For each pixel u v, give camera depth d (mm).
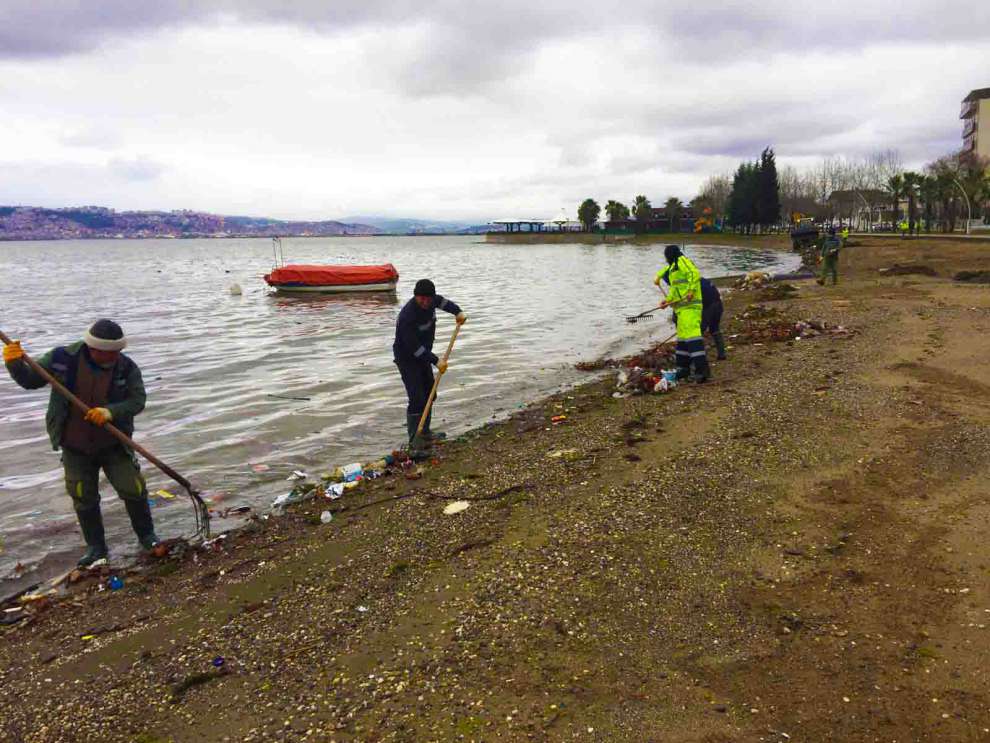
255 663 3805
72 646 4223
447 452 7848
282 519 6172
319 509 6355
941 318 14078
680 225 135625
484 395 10766
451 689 3391
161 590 4957
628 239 123562
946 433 6664
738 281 28703
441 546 5160
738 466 6223
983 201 74750
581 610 4035
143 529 5789
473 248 145750
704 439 7129
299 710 3338
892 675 3246
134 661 3965
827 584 4141
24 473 7660
